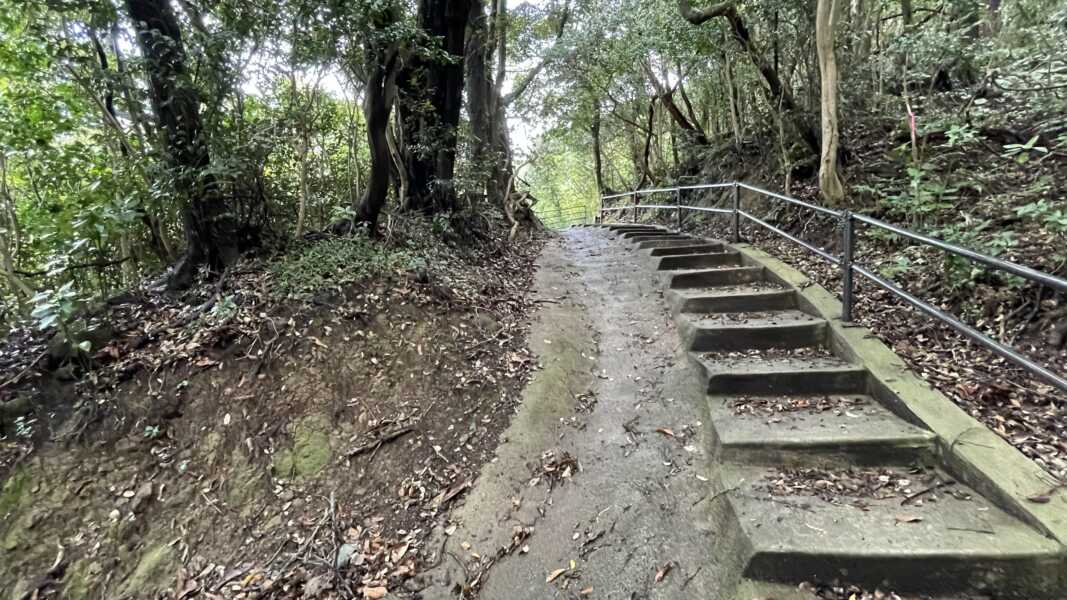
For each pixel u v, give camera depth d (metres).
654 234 8.05
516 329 4.37
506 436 3.16
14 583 2.28
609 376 3.82
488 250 6.47
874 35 7.48
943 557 1.82
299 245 4.30
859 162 5.68
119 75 3.43
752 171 7.89
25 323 3.45
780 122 6.33
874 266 4.18
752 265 5.13
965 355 2.93
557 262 6.84
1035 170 4.37
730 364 3.35
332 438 2.99
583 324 4.66
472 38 8.23
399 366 3.49
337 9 3.69
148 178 3.64
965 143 5.04
